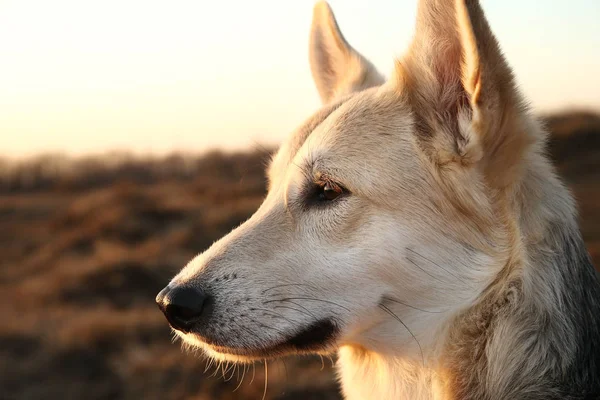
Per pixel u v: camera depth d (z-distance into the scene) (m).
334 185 0.99
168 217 3.44
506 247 0.96
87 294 2.53
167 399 1.70
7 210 4.55
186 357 1.86
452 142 0.96
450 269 0.97
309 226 0.99
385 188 0.97
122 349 1.99
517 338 0.95
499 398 0.95
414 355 0.98
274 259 0.99
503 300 0.96
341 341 0.98
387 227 0.97
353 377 1.04
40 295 2.53
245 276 0.99
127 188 3.87
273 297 0.98
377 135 0.99
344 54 1.14
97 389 1.80
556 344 0.95
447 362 0.97
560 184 0.99
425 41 0.99
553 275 0.96
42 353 2.00
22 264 3.10
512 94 0.95
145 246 2.92
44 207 4.62
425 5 0.99
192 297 0.98
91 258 2.85
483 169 0.96
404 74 1.00
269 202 1.03
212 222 3.19
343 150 0.99
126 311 2.32
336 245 0.98
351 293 0.97
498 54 0.94
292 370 1.72
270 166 1.12
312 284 0.98
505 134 0.95
